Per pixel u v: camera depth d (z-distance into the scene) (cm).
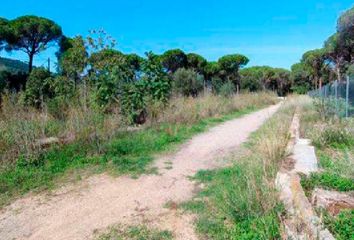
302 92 4522
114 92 1190
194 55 4231
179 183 643
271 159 636
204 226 449
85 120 898
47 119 943
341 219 400
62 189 618
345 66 3294
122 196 580
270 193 447
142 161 795
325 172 563
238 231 414
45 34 2939
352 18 2683
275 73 5309
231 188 552
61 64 1365
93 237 438
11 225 480
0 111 974
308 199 477
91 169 730
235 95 2511
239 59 4325
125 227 462
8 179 649
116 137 965
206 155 866
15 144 757
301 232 369
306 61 4512
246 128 1312
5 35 2711
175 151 908
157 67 1385
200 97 1970
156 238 428
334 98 1306
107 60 1266
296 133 971
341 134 845
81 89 1153
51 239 436
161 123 1225
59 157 773
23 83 2211
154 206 533
